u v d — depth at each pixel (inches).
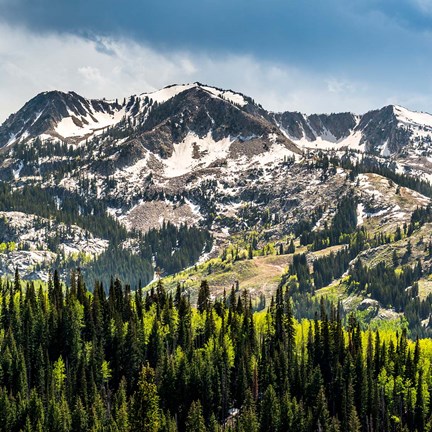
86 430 6456.7
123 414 6466.5
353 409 6909.5
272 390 6909.5
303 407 7219.5
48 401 6742.1
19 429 6476.4
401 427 7185.0
